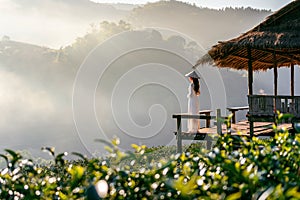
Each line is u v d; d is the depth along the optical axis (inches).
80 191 122.0
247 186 103.4
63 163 135.4
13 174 137.5
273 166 119.6
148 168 133.3
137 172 133.6
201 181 116.1
